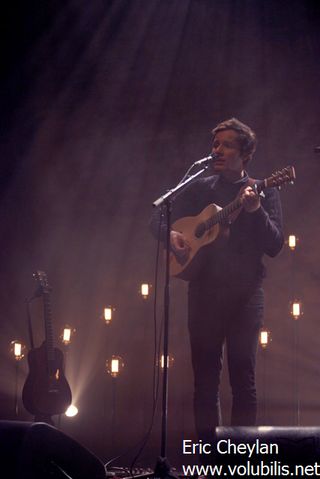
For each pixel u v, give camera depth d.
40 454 2.64
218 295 3.60
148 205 8.64
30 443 2.58
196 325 3.67
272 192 3.70
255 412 3.55
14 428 2.60
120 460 5.61
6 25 8.97
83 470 2.80
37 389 5.39
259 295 3.62
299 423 7.36
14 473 2.54
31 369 5.47
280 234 3.58
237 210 3.60
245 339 3.56
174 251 3.74
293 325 7.71
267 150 8.24
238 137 3.70
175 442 6.65
